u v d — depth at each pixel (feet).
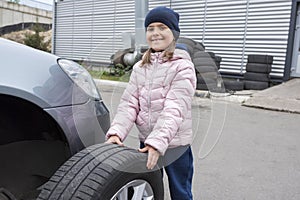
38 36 51.85
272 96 20.95
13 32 55.62
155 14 5.11
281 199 7.42
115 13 33.47
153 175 5.00
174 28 5.19
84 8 38.09
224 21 29.07
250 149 11.05
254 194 7.64
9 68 4.61
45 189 4.08
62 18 41.88
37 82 4.83
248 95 22.00
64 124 4.94
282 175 8.83
